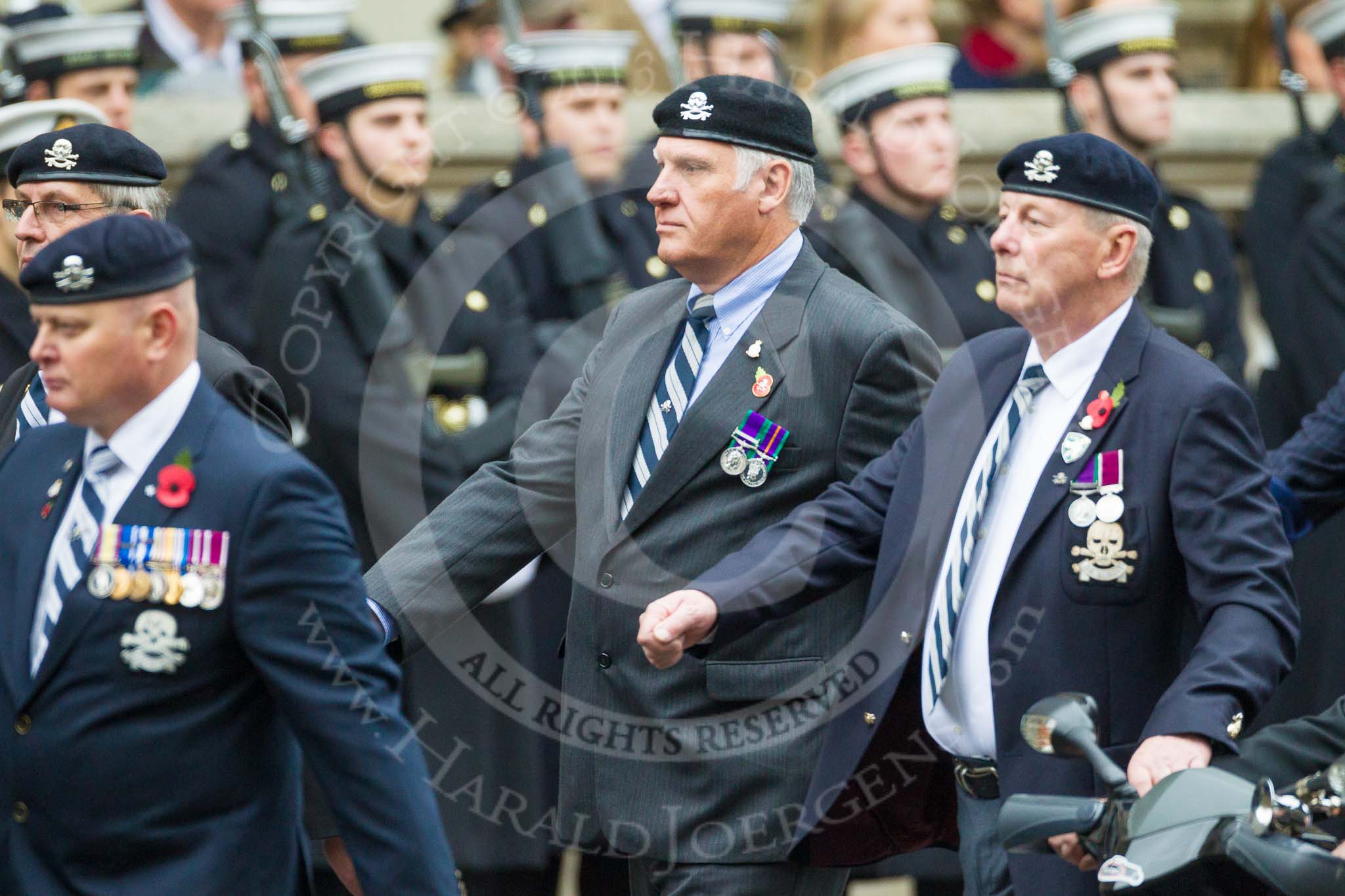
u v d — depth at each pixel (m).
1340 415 17.59
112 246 13.41
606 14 26.47
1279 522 15.69
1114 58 25.03
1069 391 16.22
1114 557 15.70
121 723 13.43
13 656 13.66
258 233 22.80
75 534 13.77
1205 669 14.96
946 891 22.48
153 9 27.86
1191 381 15.80
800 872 16.77
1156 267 24.81
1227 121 29.72
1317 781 13.80
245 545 13.50
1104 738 15.67
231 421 13.91
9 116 20.61
